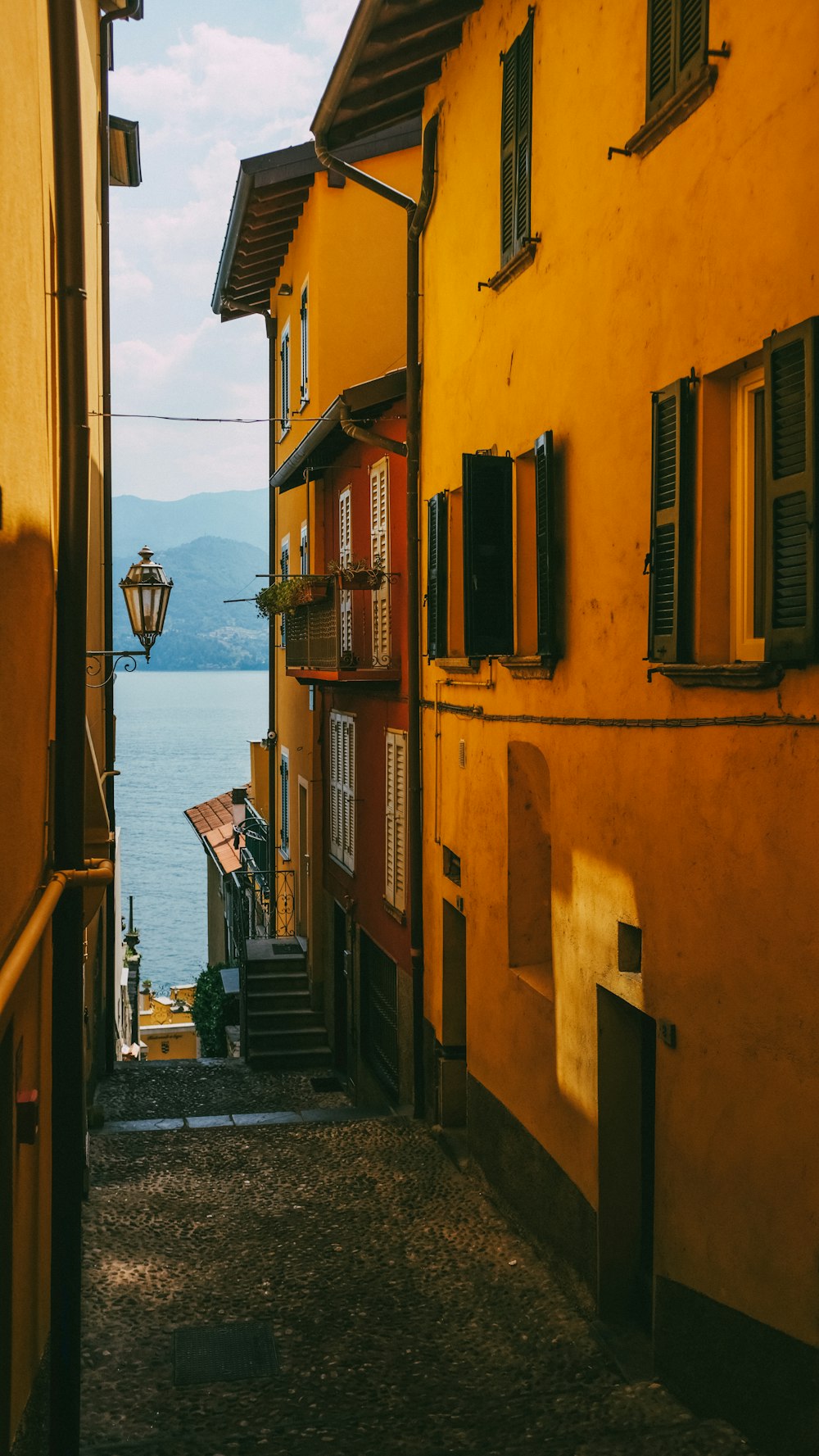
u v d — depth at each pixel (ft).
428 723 38.32
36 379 18.34
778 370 15.51
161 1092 49.39
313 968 58.08
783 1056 15.97
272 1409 19.86
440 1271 26.21
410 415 39.17
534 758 28.99
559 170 24.73
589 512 23.26
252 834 82.99
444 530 34.94
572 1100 24.58
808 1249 15.33
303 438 54.13
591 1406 19.06
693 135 18.35
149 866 472.03
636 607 21.06
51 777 21.01
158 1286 25.44
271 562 74.54
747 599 18.06
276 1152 35.55
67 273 20.65
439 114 35.76
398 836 42.06
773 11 15.83
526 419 27.45
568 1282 24.73
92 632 39.81
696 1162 18.48
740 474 18.07
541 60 25.85
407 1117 39.14
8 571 15.71
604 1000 22.95
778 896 16.08
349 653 43.24
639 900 20.85
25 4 17.08
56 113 20.29
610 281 21.98
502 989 30.01
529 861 29.58
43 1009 19.99
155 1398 20.44
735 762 17.28
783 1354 15.97
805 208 15.19
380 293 54.19
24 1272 17.61
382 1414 19.36
